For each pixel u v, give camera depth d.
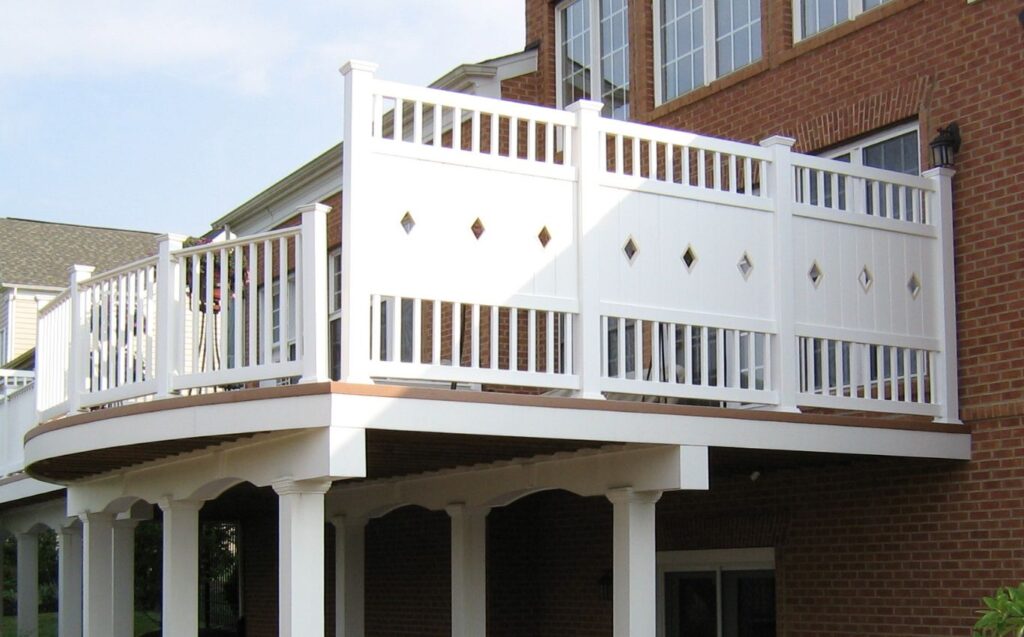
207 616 23.14
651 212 9.05
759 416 9.19
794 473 11.52
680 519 12.64
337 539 13.76
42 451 10.13
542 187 8.69
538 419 8.35
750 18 12.52
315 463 7.89
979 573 9.93
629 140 13.51
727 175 12.37
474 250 8.36
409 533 16.05
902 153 11.03
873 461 10.70
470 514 11.45
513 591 14.33
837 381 9.67
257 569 19.33
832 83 11.52
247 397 8.12
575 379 8.59
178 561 10.09
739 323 9.27
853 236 9.91
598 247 8.78
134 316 9.49
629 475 9.30
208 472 9.42
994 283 10.04
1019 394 9.80
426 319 13.77
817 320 9.62
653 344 8.94
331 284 16.17
